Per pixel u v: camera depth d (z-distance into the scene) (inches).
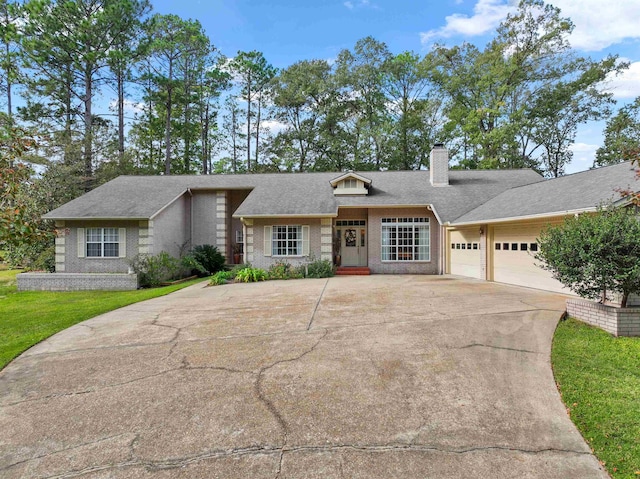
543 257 263.3
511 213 413.7
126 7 930.1
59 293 482.0
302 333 239.5
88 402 150.9
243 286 476.7
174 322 282.2
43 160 754.8
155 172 1278.3
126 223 569.6
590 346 200.4
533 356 186.7
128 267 557.6
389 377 165.6
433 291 387.9
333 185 634.2
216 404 145.1
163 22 1091.9
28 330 277.4
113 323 287.9
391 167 1227.9
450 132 1127.0
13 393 162.6
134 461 111.1
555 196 392.5
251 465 107.3
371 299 348.5
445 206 579.8
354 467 105.2
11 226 225.5
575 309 256.2
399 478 100.2
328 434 122.3
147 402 148.9
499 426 124.5
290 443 117.7
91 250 575.2
